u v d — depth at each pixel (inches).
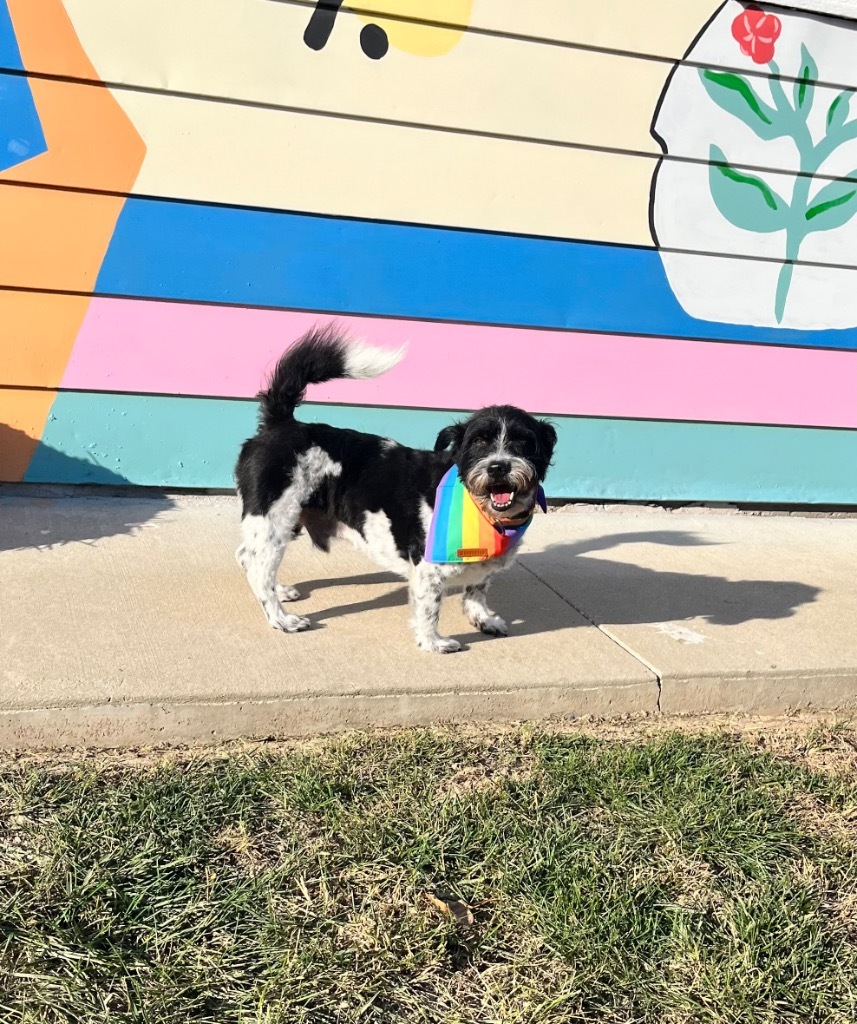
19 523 196.5
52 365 208.1
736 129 237.1
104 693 126.4
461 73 214.8
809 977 95.1
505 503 145.3
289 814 112.7
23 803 109.6
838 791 129.6
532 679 146.0
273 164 209.9
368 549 161.6
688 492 257.6
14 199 198.7
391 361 160.2
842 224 251.0
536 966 93.4
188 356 215.5
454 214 223.0
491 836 111.4
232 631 153.2
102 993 84.5
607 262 236.2
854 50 240.5
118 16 194.9
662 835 115.9
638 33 223.6
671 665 155.4
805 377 258.8
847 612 187.8
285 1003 85.1
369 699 136.6
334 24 205.3
